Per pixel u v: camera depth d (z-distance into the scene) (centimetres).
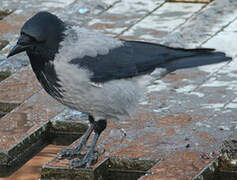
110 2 1850
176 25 1694
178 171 1108
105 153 1170
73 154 1168
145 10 1797
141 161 1149
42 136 1280
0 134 1245
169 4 1827
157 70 1215
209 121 1265
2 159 1187
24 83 1455
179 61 1172
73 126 1287
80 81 1074
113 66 1112
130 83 1137
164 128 1247
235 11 1759
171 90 1394
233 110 1302
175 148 1177
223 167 1153
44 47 1055
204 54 1177
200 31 1648
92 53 1096
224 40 1597
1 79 1535
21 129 1262
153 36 1636
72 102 1105
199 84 1414
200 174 1098
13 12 1823
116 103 1118
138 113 1302
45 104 1360
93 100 1098
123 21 1736
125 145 1194
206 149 1172
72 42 1084
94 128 1142
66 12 1800
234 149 1179
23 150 1226
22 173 1170
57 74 1069
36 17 1060
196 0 1827
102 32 1673
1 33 1703
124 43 1156
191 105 1328
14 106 1376
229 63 1498
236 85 1402
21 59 1572
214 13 1748
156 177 1093
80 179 1125
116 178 1159
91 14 1784
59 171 1130
